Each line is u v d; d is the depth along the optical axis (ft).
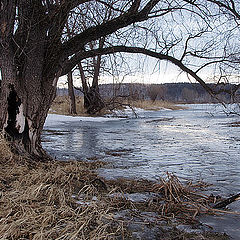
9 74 19.63
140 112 115.65
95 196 13.91
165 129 54.08
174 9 22.09
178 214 12.37
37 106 20.72
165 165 22.88
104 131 50.37
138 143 35.68
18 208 11.36
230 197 14.10
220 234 10.41
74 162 21.75
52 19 20.15
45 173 16.31
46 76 20.93
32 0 19.65
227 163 23.71
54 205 12.23
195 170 21.15
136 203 13.52
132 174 19.60
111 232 10.21
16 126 19.95
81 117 80.38
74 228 9.86
